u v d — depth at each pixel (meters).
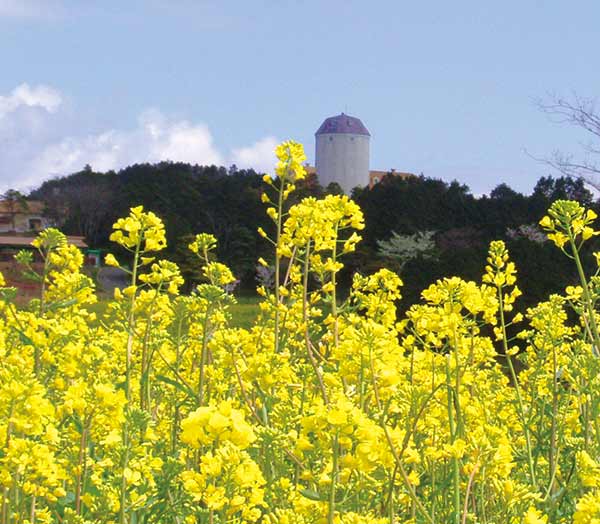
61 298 6.94
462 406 5.07
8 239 88.19
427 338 5.72
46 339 5.57
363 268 60.00
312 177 93.19
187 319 6.57
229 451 3.06
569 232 5.93
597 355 5.85
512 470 5.94
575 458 4.58
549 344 6.31
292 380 5.66
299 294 6.76
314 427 3.11
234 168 98.94
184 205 86.62
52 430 3.89
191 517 3.81
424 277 31.03
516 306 28.36
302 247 6.60
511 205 78.62
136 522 3.96
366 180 111.31
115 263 6.09
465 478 4.30
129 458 3.93
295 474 4.55
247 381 4.98
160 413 6.76
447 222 78.62
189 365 7.02
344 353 4.00
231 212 82.69
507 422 6.63
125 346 6.82
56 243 6.77
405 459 3.61
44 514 3.84
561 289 28.36
